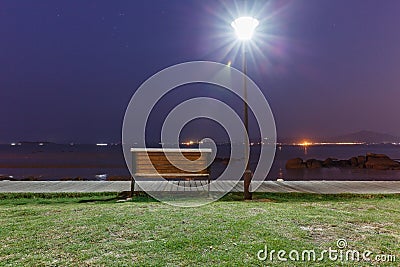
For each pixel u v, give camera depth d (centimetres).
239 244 313
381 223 402
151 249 299
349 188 697
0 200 589
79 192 638
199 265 268
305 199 587
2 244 315
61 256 286
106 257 283
